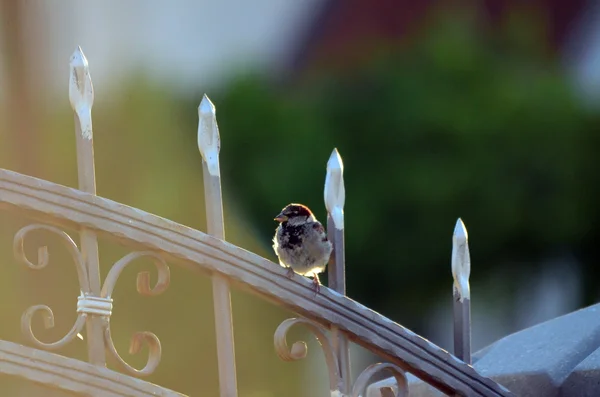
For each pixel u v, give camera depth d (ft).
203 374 30.71
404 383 11.98
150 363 10.31
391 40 62.08
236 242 51.34
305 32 68.59
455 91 54.29
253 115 54.13
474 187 52.49
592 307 15.29
